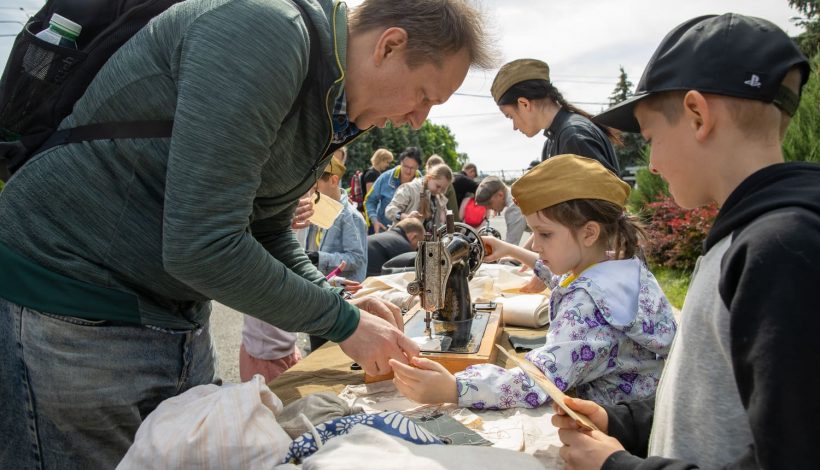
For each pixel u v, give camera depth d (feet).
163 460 3.59
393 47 4.36
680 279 23.62
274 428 3.93
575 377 4.95
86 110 4.13
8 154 4.34
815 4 47.09
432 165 23.26
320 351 6.97
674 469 2.85
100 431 4.33
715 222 2.93
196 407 3.87
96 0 4.36
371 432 3.43
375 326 4.71
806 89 23.40
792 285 2.30
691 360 2.95
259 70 3.58
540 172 5.62
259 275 3.82
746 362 2.37
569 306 5.19
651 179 29.63
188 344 4.85
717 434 2.84
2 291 4.09
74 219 4.12
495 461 3.26
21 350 4.08
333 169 11.60
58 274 4.09
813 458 2.20
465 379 4.99
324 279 5.97
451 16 4.40
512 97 9.42
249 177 3.73
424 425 4.55
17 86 4.14
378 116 4.81
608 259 5.80
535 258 8.57
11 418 4.20
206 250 3.58
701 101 2.96
